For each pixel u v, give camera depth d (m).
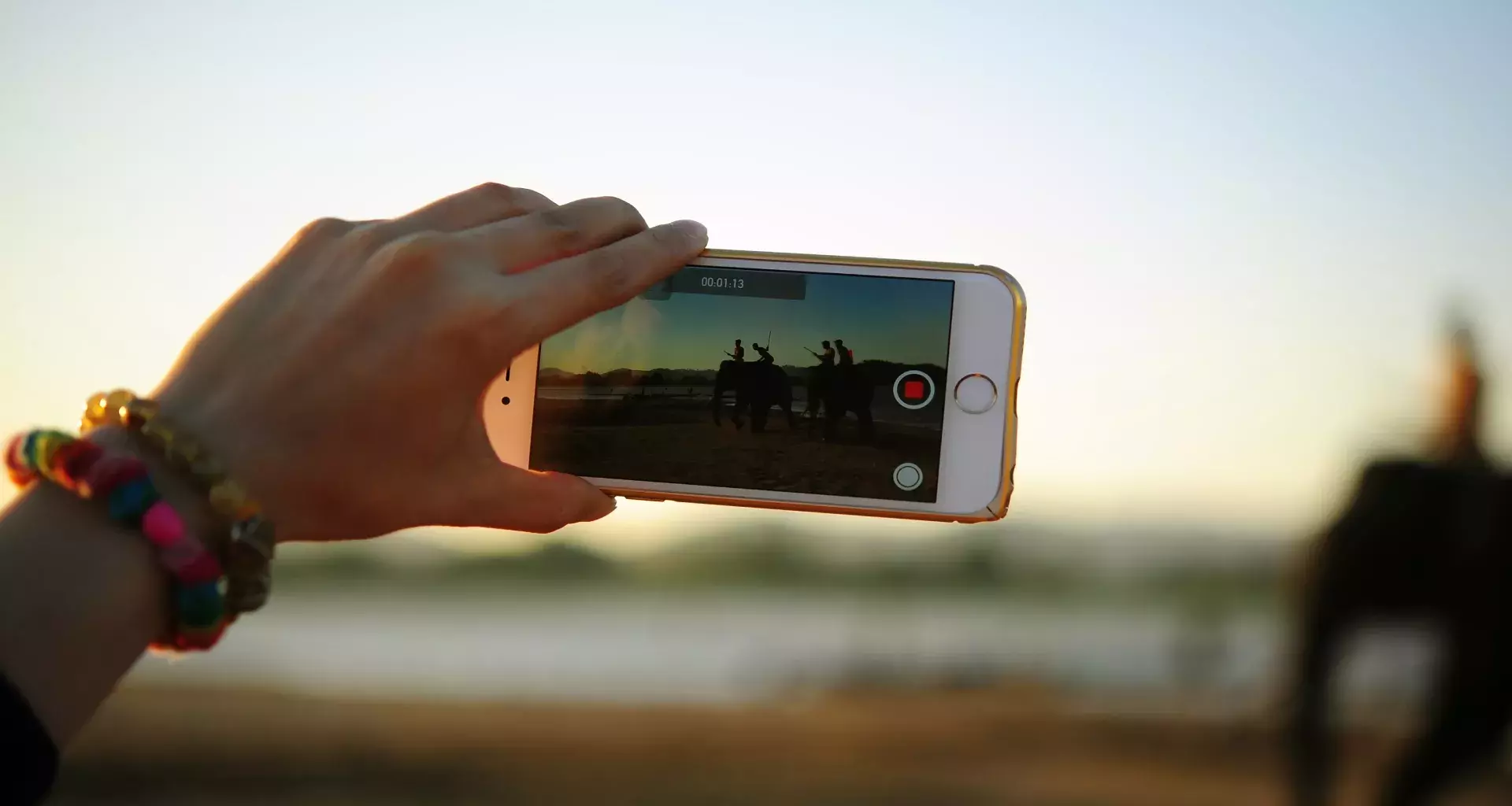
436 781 4.76
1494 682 3.51
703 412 1.68
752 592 7.84
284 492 0.93
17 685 0.71
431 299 1.02
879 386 1.68
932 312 1.69
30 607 0.73
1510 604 3.49
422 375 1.00
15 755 0.65
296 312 0.99
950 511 1.67
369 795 4.61
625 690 6.29
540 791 4.66
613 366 1.67
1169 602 7.61
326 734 5.25
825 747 5.36
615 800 4.69
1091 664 6.96
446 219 1.21
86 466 0.76
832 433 1.67
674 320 1.70
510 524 1.19
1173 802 4.73
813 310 1.69
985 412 1.67
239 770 4.74
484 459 1.13
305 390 0.96
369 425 0.98
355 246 1.04
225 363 0.95
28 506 0.77
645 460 1.66
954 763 5.12
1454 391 3.89
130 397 0.87
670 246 1.20
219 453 0.90
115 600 0.76
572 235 1.18
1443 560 3.63
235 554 0.84
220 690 5.77
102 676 0.75
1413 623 3.75
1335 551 3.92
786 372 1.67
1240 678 6.59
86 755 4.83
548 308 1.09
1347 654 4.63
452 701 5.91
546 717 5.70
